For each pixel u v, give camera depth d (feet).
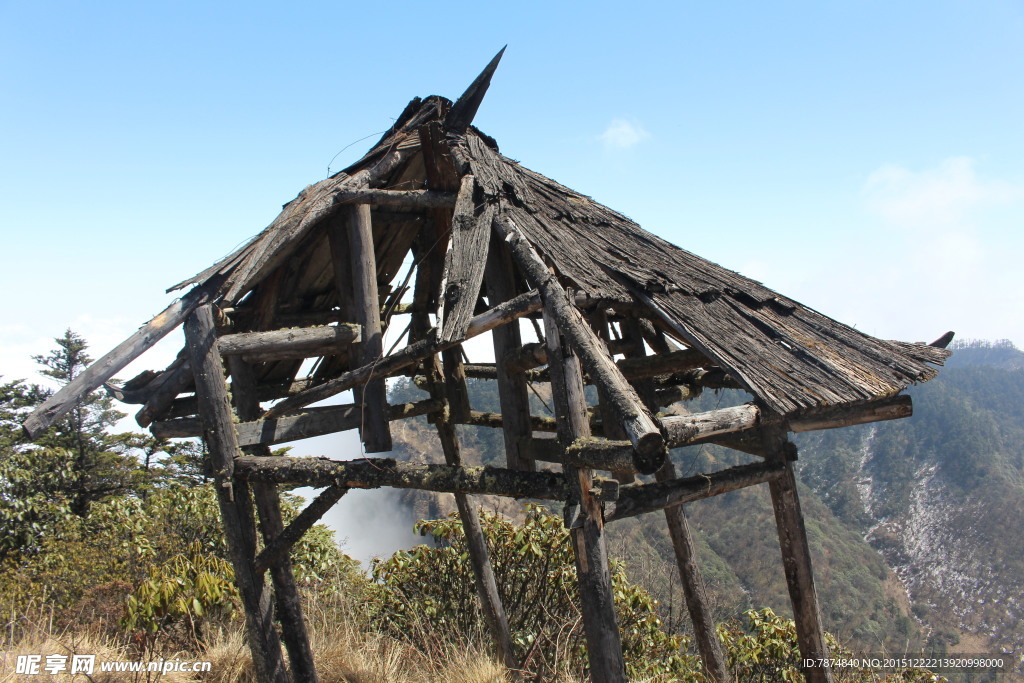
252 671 16.72
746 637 25.35
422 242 22.09
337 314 20.90
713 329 14.98
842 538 272.72
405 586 24.94
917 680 26.35
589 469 11.96
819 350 15.43
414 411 20.83
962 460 320.29
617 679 11.57
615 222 20.34
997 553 245.45
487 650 21.12
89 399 81.56
